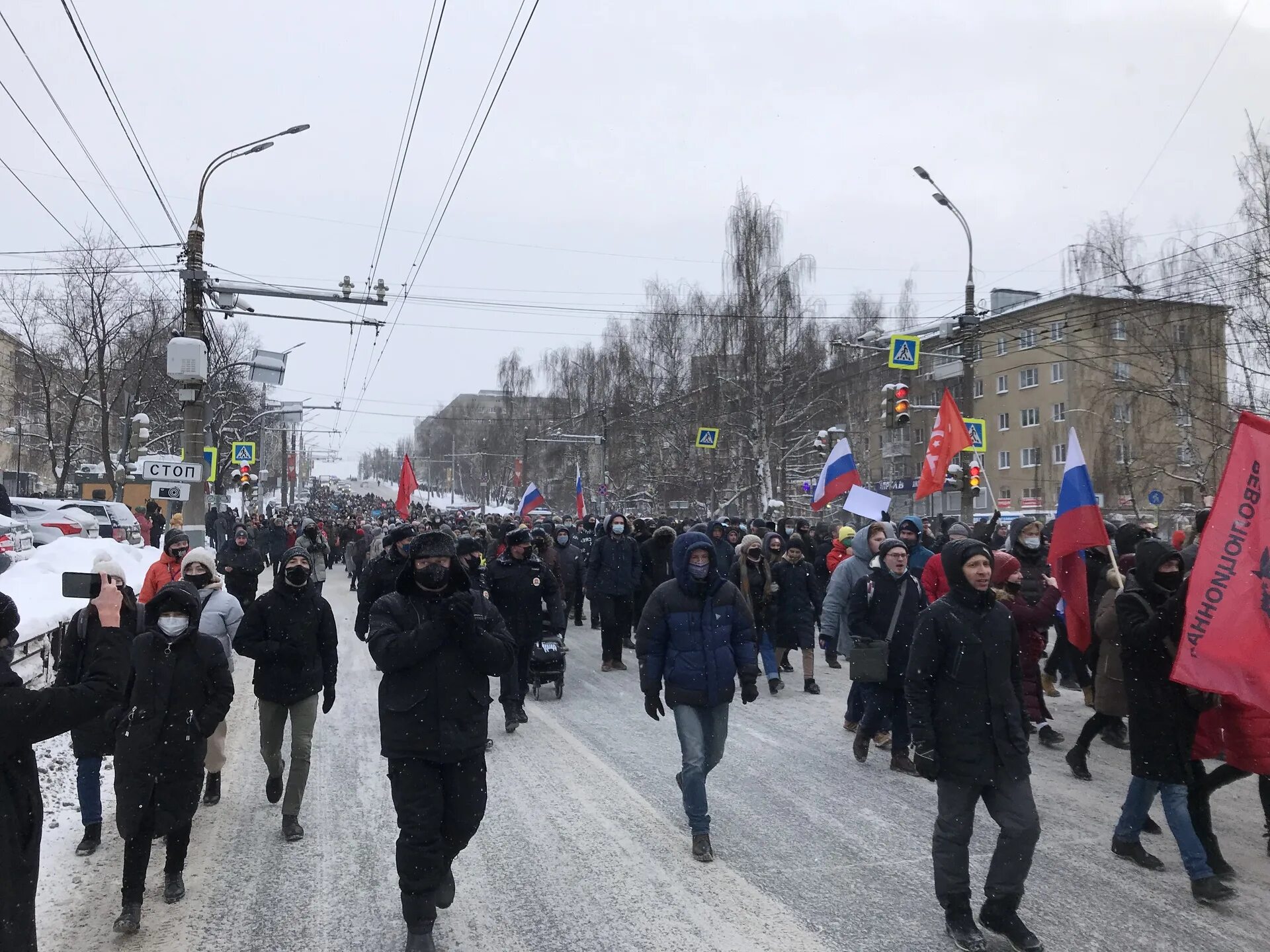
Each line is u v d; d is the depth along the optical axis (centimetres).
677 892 500
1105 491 3388
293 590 614
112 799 670
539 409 7544
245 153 1497
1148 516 1505
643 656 582
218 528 2697
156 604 483
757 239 3881
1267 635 493
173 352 1415
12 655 319
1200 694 507
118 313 3500
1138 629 510
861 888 505
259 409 4819
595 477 7050
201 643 493
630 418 4900
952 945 436
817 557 1482
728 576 1123
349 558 2631
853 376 4166
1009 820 432
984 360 5125
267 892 505
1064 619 940
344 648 1422
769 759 780
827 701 1032
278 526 2388
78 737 568
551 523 1720
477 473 9700
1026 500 3988
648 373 4797
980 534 1349
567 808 646
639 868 534
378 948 438
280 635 605
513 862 545
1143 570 532
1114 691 702
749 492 4059
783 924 459
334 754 802
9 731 297
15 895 297
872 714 759
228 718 964
